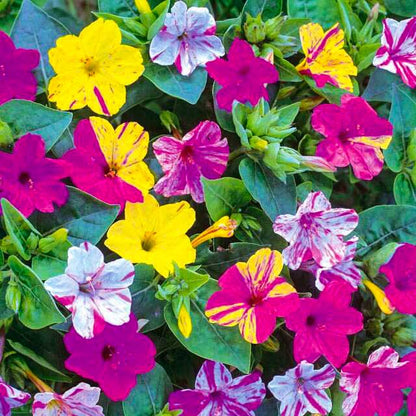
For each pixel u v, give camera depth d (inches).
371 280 18.6
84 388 17.1
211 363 17.9
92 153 17.6
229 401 18.2
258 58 18.1
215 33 18.8
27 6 18.3
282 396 18.1
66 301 16.8
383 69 19.4
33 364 17.7
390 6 20.1
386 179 20.5
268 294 17.7
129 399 17.9
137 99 18.6
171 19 17.9
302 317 17.8
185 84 18.3
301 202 18.7
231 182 18.2
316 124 18.3
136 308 17.8
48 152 18.1
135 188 17.6
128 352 17.3
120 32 17.8
